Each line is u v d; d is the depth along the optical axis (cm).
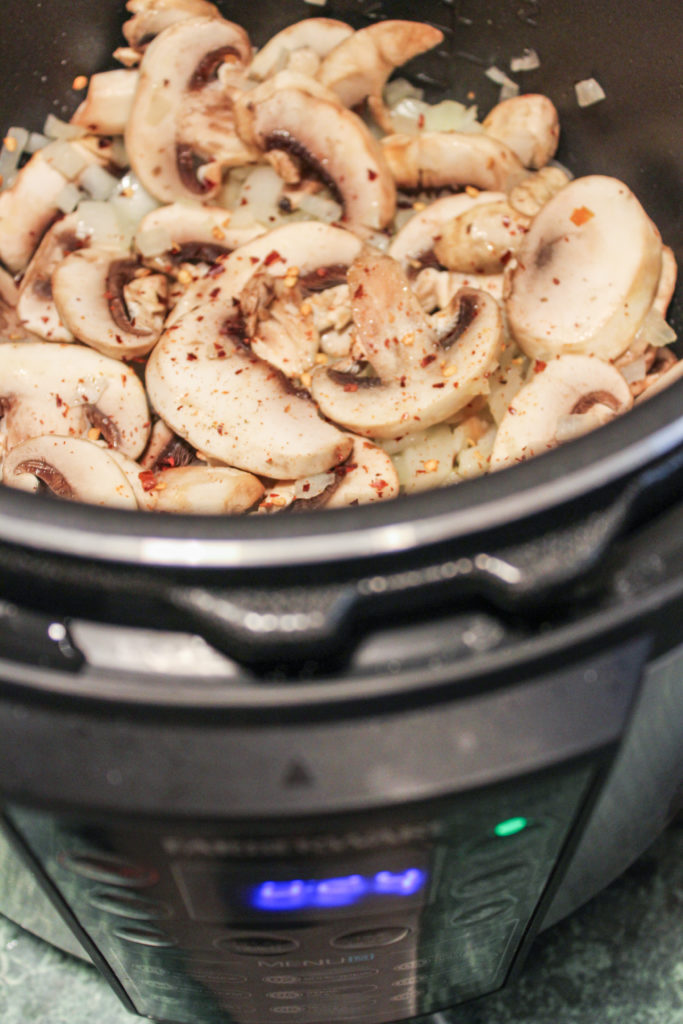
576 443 41
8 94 66
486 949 53
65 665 42
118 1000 60
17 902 53
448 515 40
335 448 57
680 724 47
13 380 60
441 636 42
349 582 41
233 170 67
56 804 42
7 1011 60
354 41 66
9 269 66
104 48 67
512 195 64
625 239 58
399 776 42
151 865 44
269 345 60
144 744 42
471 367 57
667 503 43
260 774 42
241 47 67
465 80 68
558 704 42
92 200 67
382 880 45
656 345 60
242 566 40
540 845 46
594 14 61
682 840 62
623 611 41
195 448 59
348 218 65
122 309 61
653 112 61
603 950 60
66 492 56
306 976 51
